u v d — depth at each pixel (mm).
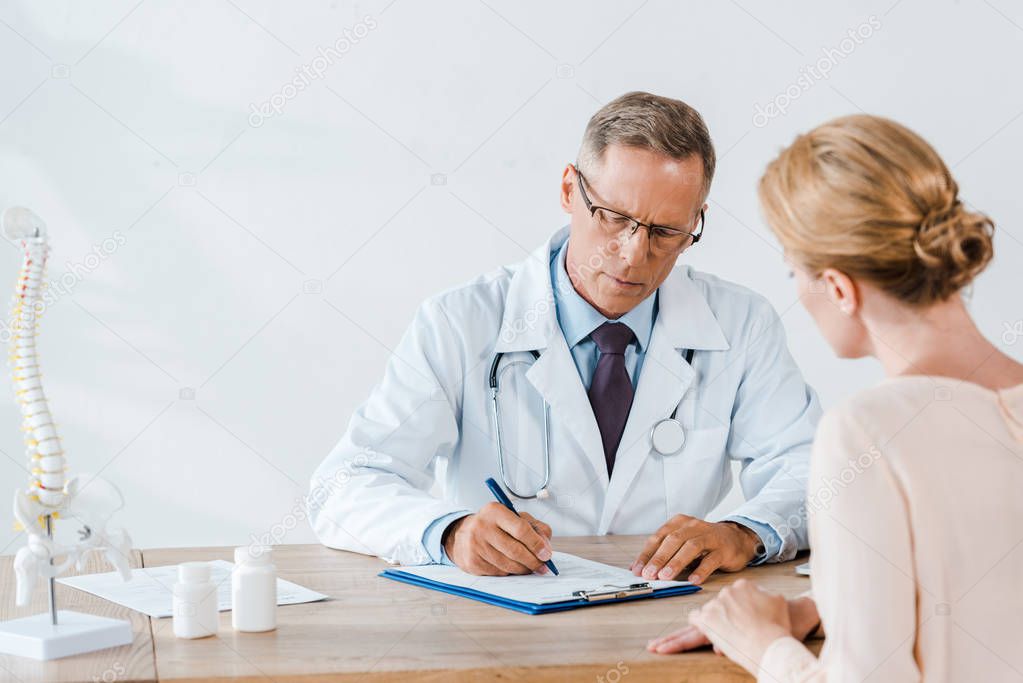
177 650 1021
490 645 1041
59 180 2604
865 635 842
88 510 1055
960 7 2668
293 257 2662
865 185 891
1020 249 2697
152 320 2643
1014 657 846
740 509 1489
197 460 2670
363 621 1131
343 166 2656
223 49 2619
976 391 893
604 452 1725
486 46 2652
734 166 2686
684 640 1028
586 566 1378
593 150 1587
